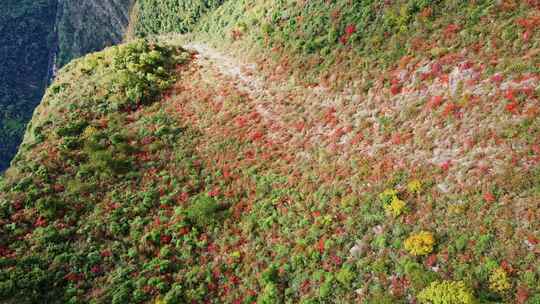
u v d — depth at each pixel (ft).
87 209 115.75
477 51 108.58
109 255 102.06
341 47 146.51
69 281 95.20
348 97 129.49
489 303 65.31
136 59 198.80
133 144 141.59
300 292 84.53
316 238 92.22
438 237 78.07
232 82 170.71
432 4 131.54
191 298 90.89
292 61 159.02
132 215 113.80
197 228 108.99
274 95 153.17
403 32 132.05
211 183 124.47
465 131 92.68
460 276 70.85
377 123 112.98
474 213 77.61
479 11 118.42
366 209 91.35
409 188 89.10
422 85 112.37
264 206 107.96
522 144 82.07
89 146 138.31
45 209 112.78
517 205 74.28
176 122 154.81
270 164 122.62
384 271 78.23
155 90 175.83
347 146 112.78
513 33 104.94
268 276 88.58
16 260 98.27
